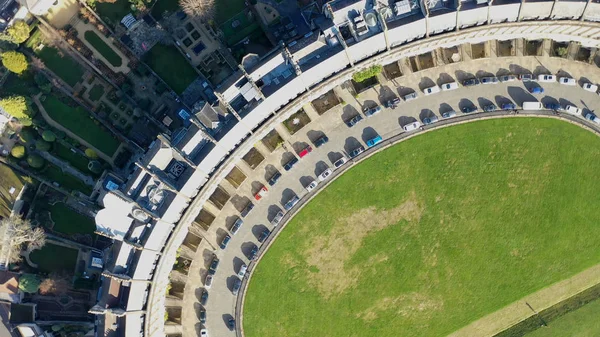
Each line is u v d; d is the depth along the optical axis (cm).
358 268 7800
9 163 7512
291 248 7725
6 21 7200
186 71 7556
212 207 7631
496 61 7569
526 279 7925
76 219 7669
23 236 7250
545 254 7881
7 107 7106
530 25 6538
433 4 6269
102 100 7619
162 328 7425
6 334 7619
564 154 7719
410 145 7638
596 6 6319
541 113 7594
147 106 7569
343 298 7844
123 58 7531
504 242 7838
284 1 7381
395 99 7538
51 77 7550
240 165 7562
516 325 8044
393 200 7725
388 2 6238
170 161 6525
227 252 7731
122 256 6606
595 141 7681
